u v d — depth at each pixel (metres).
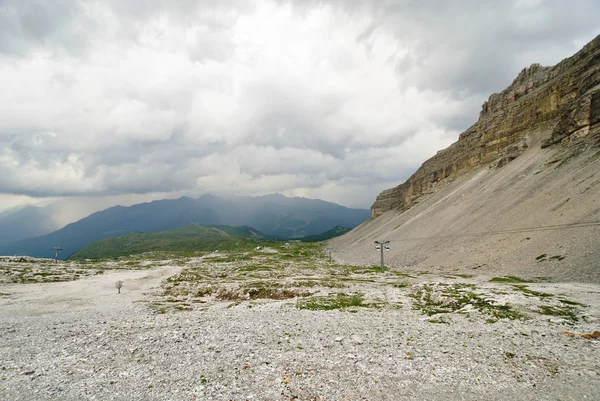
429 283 50.53
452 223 122.56
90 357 20.67
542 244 66.94
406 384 15.96
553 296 35.91
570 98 142.62
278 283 62.12
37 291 68.38
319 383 16.16
